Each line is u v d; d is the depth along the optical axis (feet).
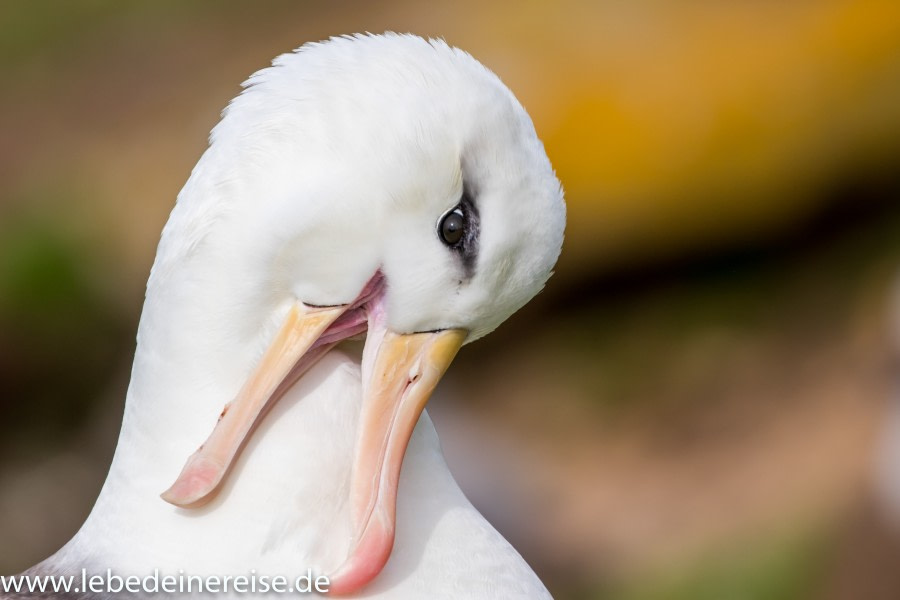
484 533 17.07
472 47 47.11
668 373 48.08
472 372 48.39
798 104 46.80
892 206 49.55
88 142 46.91
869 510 39.37
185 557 15.57
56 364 43.09
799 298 49.21
